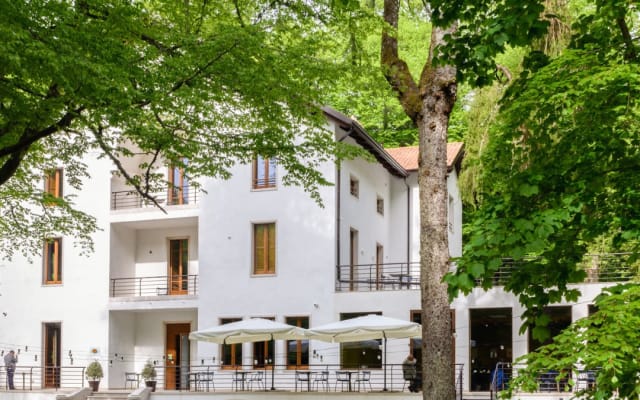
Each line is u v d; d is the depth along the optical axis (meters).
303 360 31.47
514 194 9.20
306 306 31.69
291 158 19.53
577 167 9.51
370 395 27.44
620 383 8.16
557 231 9.14
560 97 9.18
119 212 34.91
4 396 33.12
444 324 15.17
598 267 27.86
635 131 10.16
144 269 36.12
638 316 8.11
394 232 38.25
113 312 34.84
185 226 35.78
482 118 23.12
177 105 16.89
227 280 32.94
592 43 10.07
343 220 32.66
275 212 32.59
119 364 34.97
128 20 15.71
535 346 28.50
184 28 17.88
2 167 17.30
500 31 9.43
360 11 16.69
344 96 44.75
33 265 36.12
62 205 22.38
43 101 15.13
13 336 36.09
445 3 10.20
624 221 9.60
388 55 16.81
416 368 30.20
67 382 34.91
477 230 9.02
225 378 32.44
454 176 40.25
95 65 14.07
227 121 19.38
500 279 29.31
